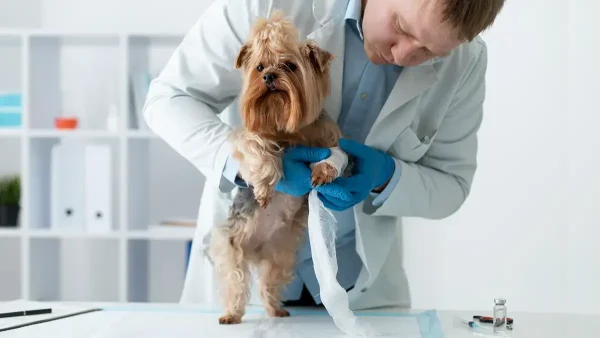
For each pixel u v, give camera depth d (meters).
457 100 1.90
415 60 1.65
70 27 3.97
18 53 3.98
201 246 1.92
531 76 2.87
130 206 3.61
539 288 2.81
